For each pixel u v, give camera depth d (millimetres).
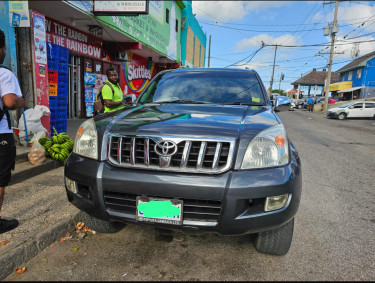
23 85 4758
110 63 11633
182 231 1933
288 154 2074
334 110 21172
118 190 1964
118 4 7891
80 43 9539
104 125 2240
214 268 2174
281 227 2148
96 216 2100
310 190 4164
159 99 3191
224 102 3008
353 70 36469
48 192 3430
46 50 5059
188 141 1934
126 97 3439
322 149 7836
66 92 6059
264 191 1861
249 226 1886
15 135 4613
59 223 2625
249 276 2084
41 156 4195
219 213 1874
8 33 4426
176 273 2104
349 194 4035
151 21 13055
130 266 2180
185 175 1889
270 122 2260
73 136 6395
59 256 2314
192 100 3072
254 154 1945
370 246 2562
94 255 2326
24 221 2660
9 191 3428
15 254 2156
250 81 3377
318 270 2174
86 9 7691
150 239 2600
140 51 13672
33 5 7059
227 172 1894
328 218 3170
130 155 2000
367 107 20938
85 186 2191
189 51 21375
